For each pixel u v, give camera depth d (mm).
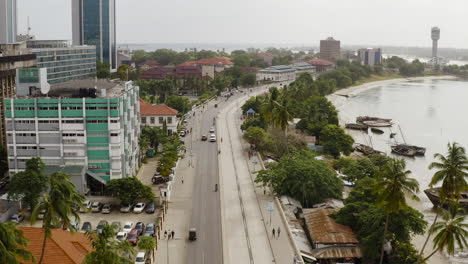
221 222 123875
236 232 117875
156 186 151125
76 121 135875
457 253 120188
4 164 150000
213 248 109062
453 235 95688
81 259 76875
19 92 142125
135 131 165125
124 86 160625
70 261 74875
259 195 144750
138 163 170875
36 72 141625
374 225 106312
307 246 110312
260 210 132375
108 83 159500
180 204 136625
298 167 139500
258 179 145625
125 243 69625
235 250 108188
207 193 146125
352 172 156125
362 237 108688
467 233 90750
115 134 137000
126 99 147000
